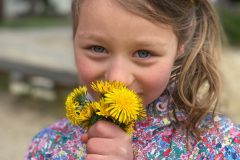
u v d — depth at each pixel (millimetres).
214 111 593
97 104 459
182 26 552
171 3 521
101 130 467
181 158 577
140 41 494
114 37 494
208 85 611
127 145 472
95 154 469
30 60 2852
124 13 489
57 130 664
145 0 492
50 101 2691
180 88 591
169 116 601
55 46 4387
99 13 496
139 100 461
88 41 511
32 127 2309
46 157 655
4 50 3424
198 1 618
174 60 556
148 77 505
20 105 2672
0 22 8375
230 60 3258
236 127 580
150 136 596
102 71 511
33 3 10672
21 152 1988
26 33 6066
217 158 556
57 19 9922
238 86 2613
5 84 3104
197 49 601
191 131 583
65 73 2377
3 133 2219
